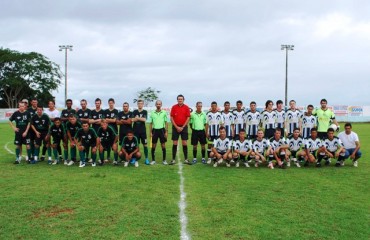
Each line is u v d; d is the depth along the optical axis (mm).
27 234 5297
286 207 6695
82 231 5418
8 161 12594
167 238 5168
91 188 8141
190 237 5207
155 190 7961
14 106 68875
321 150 11375
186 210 6469
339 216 6176
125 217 6062
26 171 10438
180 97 11984
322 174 10086
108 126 11633
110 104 12648
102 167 11250
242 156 11469
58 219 5957
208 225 5699
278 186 8453
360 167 11391
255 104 12969
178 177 9516
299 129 11883
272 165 11188
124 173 10117
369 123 43156
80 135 11359
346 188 8273
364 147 17656
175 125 12062
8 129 31484
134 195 7504
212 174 10016
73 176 9625
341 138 11734
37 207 6625
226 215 6195
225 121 13062
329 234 5359
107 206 6695
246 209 6551
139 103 11945
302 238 5207
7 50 67438
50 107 13016
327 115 12977
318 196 7516
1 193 7664
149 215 6168
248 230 5488
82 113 12695
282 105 13086
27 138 12070
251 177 9578
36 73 68750
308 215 6227
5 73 67812
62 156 13625
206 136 12516
